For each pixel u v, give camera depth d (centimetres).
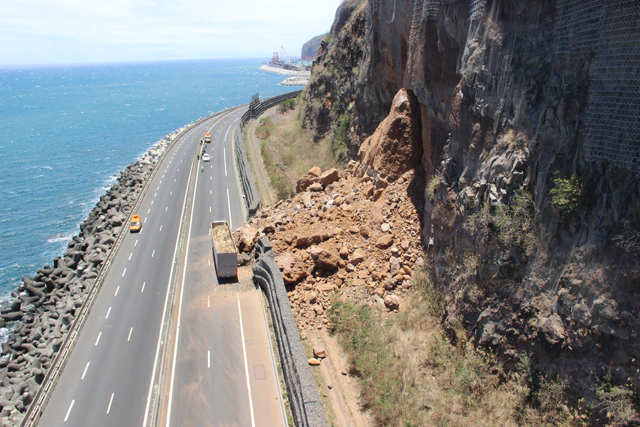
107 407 2139
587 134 1298
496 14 1647
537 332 1434
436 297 2025
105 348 2589
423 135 2642
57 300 3566
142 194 5297
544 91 1470
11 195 7725
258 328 2562
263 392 2084
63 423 2056
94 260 3916
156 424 1916
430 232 2300
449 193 2003
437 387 1727
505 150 1603
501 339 1589
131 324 2816
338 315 2244
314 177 4100
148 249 3944
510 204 1564
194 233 4147
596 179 1277
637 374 1158
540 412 1408
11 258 5459
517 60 1560
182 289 3012
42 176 8850
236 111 12200
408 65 2791
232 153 7262
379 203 2786
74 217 6756
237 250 3316
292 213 3447
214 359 2316
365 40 4369
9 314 3669
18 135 13150
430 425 1592
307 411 1689
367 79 4197
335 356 2077
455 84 2125
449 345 1836
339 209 3050
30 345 3025
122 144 11756
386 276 2398
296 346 2042
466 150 1914
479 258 1709
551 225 1417
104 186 8200
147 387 2264
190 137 8769
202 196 5241
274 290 2569
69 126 14625
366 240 2664
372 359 1938
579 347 1299
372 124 4291
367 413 1750
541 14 1472
